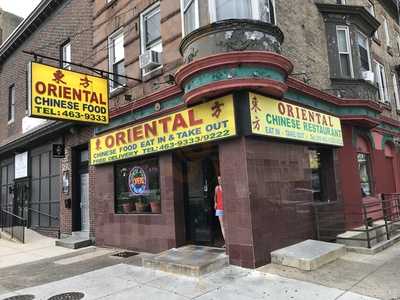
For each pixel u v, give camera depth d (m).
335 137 10.94
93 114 9.79
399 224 11.81
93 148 11.96
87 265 8.89
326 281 6.49
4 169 18.86
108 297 6.24
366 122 12.00
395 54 18.84
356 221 11.42
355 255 8.32
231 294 6.05
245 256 7.52
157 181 9.96
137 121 10.42
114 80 11.22
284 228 8.37
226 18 8.16
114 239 11.03
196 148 9.08
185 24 9.20
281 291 6.08
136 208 10.53
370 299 5.54
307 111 9.74
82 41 13.57
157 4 10.52
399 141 16.70
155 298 6.06
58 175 14.15
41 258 10.16
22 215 16.50
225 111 7.90
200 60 7.57
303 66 10.55
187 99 8.26
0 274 8.45
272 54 7.53
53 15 15.41
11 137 17.81
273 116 8.32
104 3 12.59
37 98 8.66
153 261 7.87
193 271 7.10
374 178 13.28
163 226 9.53
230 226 7.83
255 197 7.68
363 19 12.70
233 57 7.44
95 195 11.95
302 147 9.58
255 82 7.47
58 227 13.82
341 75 12.09
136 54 10.97
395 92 17.84
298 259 7.30
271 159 8.31
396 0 19.05
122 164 11.18
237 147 7.79
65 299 6.25
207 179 9.58
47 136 14.29
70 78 9.40
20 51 17.81
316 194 10.75
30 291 6.85
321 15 12.23
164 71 9.91
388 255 8.26
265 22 7.94
